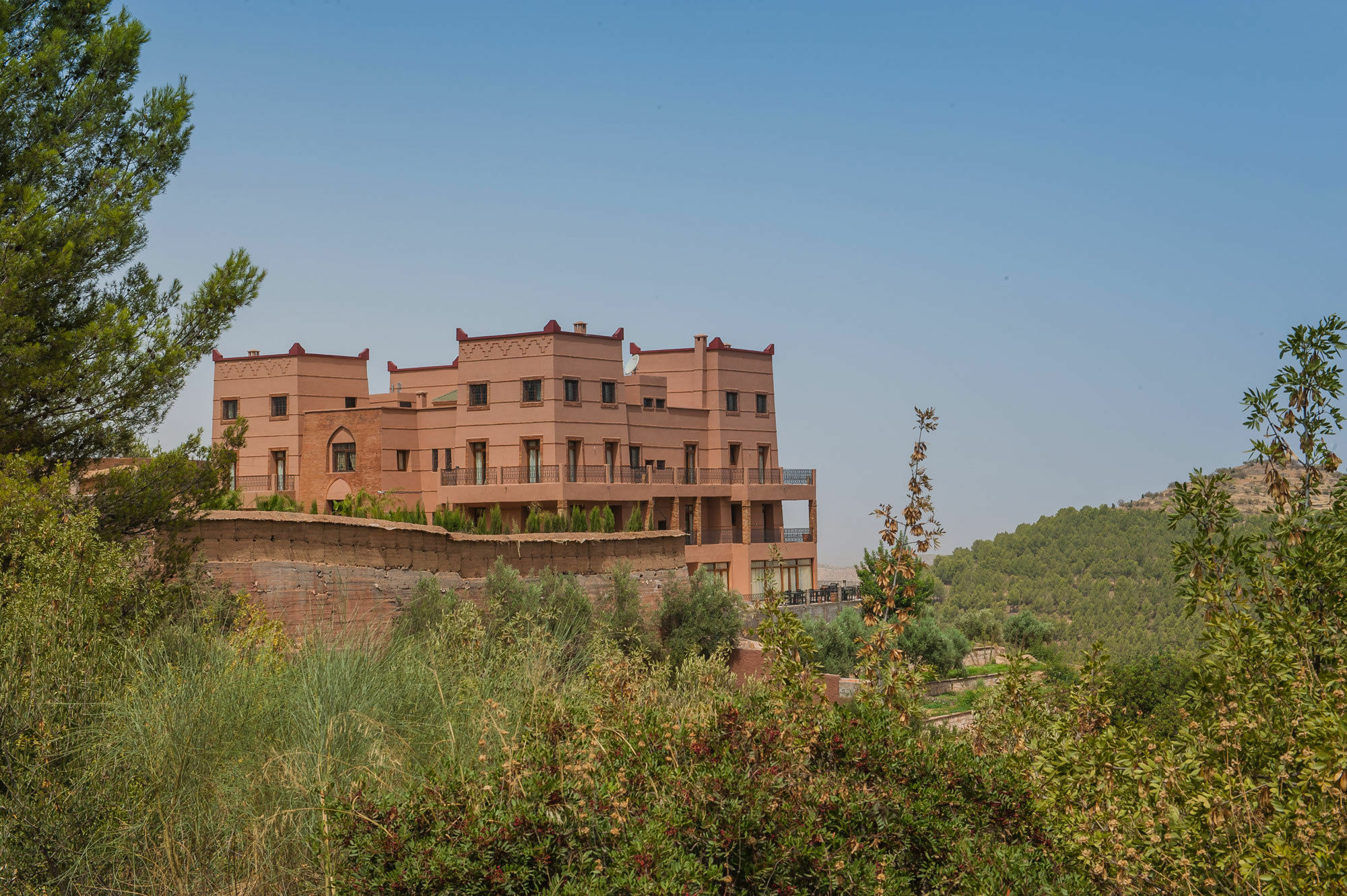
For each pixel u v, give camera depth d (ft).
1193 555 19.62
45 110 47.37
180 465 47.73
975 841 17.01
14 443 44.52
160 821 20.61
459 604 65.26
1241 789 15.67
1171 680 71.72
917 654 122.42
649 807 16.44
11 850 19.80
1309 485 19.22
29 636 24.23
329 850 16.26
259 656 27.17
